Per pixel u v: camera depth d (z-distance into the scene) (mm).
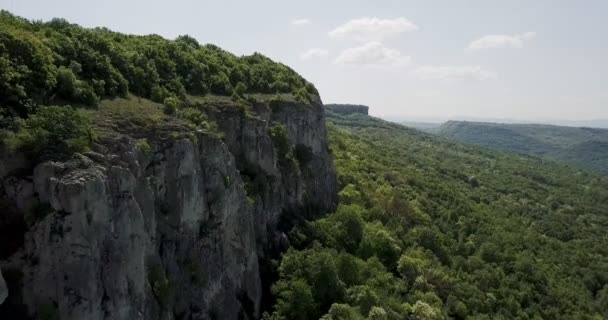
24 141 44000
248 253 68625
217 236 62000
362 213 115125
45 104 51188
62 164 42906
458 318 90625
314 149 111062
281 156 92750
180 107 68875
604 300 120812
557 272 131875
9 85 47125
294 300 70375
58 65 57344
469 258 116562
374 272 88875
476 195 196000
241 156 79125
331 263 77875
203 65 85750
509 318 96062
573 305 112812
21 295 41406
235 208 66562
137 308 46438
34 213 42219
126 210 46125
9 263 41688
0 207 42500
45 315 40875
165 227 54844
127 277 45469
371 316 72875
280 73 112812
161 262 52906
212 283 60031
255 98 90250
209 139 62750
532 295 111750
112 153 48219
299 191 95375
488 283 107875
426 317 79125
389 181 156875
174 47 85438
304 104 107000
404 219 121750
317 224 93938
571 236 175875
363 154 180625
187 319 56062
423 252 108062
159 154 54906
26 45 51906
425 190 163500
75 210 41594
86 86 56531
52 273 41469
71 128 46000
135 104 62000
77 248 41594
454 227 140625
